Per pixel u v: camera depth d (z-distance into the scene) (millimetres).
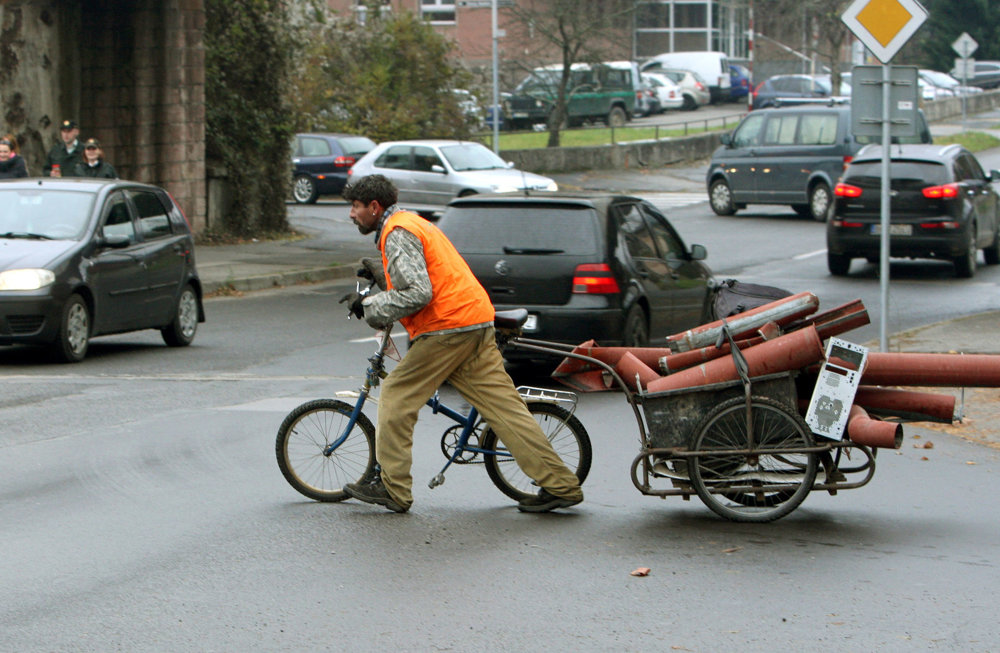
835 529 9758
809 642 7297
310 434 10523
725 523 9930
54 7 31688
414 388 9945
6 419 13648
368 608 7855
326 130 53219
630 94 77250
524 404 10070
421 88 55406
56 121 32031
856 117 16641
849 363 9516
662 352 10383
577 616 7723
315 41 52781
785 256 33000
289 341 20500
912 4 16203
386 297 9562
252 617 7688
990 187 30984
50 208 18828
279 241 35562
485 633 7422
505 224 16422
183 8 33250
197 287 20969
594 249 16078
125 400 14883
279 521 9891
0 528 9609
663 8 98812
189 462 11812
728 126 74000
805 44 81250
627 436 13344
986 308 23781
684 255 18734
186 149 33781
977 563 8844
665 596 8102
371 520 9945
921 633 7445
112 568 8648
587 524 9891
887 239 16656
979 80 99375
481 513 10211
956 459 12328
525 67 63750
